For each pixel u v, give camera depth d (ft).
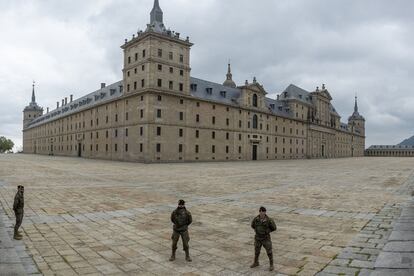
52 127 433.89
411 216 49.39
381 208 56.44
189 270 28.91
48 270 28.71
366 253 32.73
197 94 264.93
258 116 325.42
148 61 226.99
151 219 48.52
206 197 69.21
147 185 90.17
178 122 243.19
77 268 29.30
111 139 272.51
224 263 30.60
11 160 241.35
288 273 27.99
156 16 244.63
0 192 74.08
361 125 640.17
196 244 36.42
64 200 64.03
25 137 588.50
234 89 321.93
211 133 271.49
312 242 36.81
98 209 55.57
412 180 107.34
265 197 69.36
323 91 448.65
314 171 151.84
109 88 314.35
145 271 28.71
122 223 46.06
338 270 28.40
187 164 213.46
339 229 42.45
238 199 66.80
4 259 30.81
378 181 104.17
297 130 391.86
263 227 28.78
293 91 401.49
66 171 136.15
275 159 349.20
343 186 89.92
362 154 636.48
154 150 226.99
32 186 84.84
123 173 130.41
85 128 326.85
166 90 233.96
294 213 52.80
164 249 34.71
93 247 35.35
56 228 43.16
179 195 71.82
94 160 256.73
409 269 27.43
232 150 292.61
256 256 29.35
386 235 39.14
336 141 498.28
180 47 245.65
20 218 38.19
